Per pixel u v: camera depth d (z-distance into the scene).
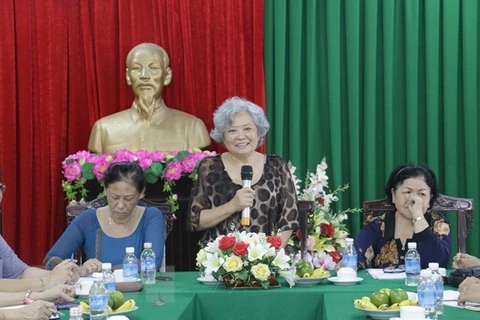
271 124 6.05
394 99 6.05
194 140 5.69
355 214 5.94
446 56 5.92
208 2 5.98
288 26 6.05
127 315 2.64
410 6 5.94
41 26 6.05
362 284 3.35
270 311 3.10
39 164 6.07
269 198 3.99
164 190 5.24
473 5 5.91
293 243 4.34
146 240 3.89
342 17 6.06
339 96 5.99
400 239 3.97
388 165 5.96
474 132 5.90
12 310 2.52
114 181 3.77
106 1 6.04
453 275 3.31
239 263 3.21
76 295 3.11
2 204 6.01
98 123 5.72
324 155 6.09
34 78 6.09
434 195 4.01
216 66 5.98
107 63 6.04
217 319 3.12
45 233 6.03
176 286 3.34
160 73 5.74
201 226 3.93
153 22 6.02
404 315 2.30
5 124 6.01
